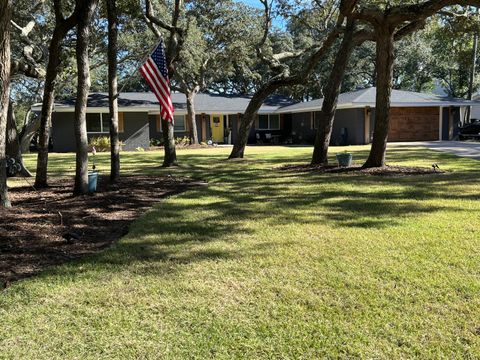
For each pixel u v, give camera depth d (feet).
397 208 22.29
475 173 34.06
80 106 28.04
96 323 10.72
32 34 66.44
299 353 9.29
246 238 17.63
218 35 88.48
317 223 19.72
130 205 25.71
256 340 9.80
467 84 132.05
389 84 37.27
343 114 86.99
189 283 12.98
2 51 21.68
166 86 31.86
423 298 11.55
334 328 10.21
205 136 100.07
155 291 12.48
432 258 14.48
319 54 48.44
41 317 11.10
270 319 10.71
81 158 28.78
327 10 60.03
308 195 27.04
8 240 17.54
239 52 91.66
